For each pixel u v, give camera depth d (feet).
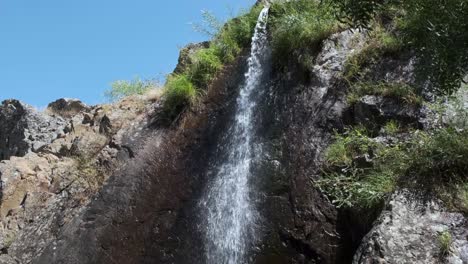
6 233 32.40
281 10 33.58
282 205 23.91
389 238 17.19
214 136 30.45
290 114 27.58
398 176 19.88
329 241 21.52
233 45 35.96
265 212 24.25
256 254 23.40
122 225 28.71
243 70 33.30
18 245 31.42
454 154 19.01
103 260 27.76
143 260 26.55
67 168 35.55
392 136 22.53
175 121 33.35
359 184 20.68
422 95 23.39
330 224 21.88
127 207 29.45
